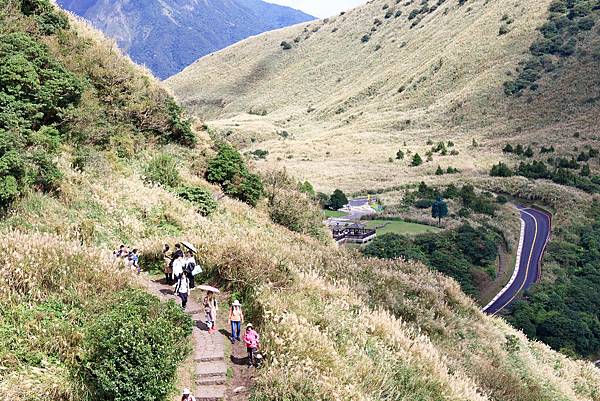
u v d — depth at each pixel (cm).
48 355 955
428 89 15838
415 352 1362
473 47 16200
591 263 6531
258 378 1008
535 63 14300
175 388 980
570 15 15350
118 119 2538
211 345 1158
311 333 1161
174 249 1730
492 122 12888
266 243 2056
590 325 5366
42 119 2033
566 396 1914
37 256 1222
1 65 1923
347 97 18325
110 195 1997
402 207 8238
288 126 17650
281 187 3534
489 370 1642
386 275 2028
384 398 1085
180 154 2809
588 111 11944
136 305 1059
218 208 2517
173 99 2983
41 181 1767
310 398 958
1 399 826
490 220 7788
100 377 873
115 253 1552
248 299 1429
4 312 1027
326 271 1900
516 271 6481
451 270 6031
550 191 8819
